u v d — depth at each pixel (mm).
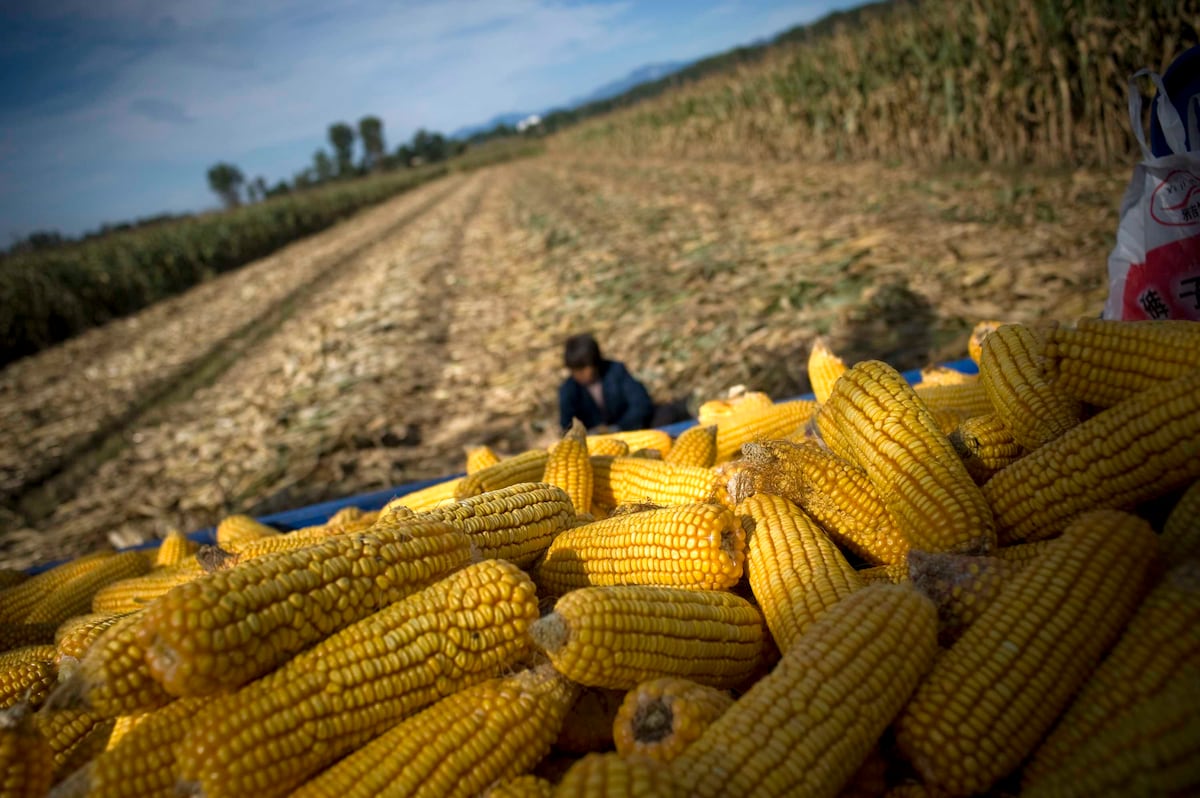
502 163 97875
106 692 1420
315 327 14656
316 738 1433
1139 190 2580
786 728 1393
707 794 1299
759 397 3912
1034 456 1917
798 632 1722
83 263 24938
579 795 1278
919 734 1486
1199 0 10414
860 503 2084
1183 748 1221
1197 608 1401
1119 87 11812
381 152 139625
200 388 12547
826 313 8203
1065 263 7816
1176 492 1875
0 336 20344
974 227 9953
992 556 1805
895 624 1561
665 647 1632
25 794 1418
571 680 1661
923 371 3998
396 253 25125
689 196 20000
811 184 17344
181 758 1393
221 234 33656
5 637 3008
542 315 11625
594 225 18734
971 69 14539
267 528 3936
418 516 1931
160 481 8273
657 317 9578
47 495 8914
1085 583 1562
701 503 1933
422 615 1588
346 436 7953
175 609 1401
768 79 23469
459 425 7891
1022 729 1451
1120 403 1854
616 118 46406
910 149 17641
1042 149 13508
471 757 1491
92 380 14703
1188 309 2496
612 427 6148
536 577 2154
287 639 1498
